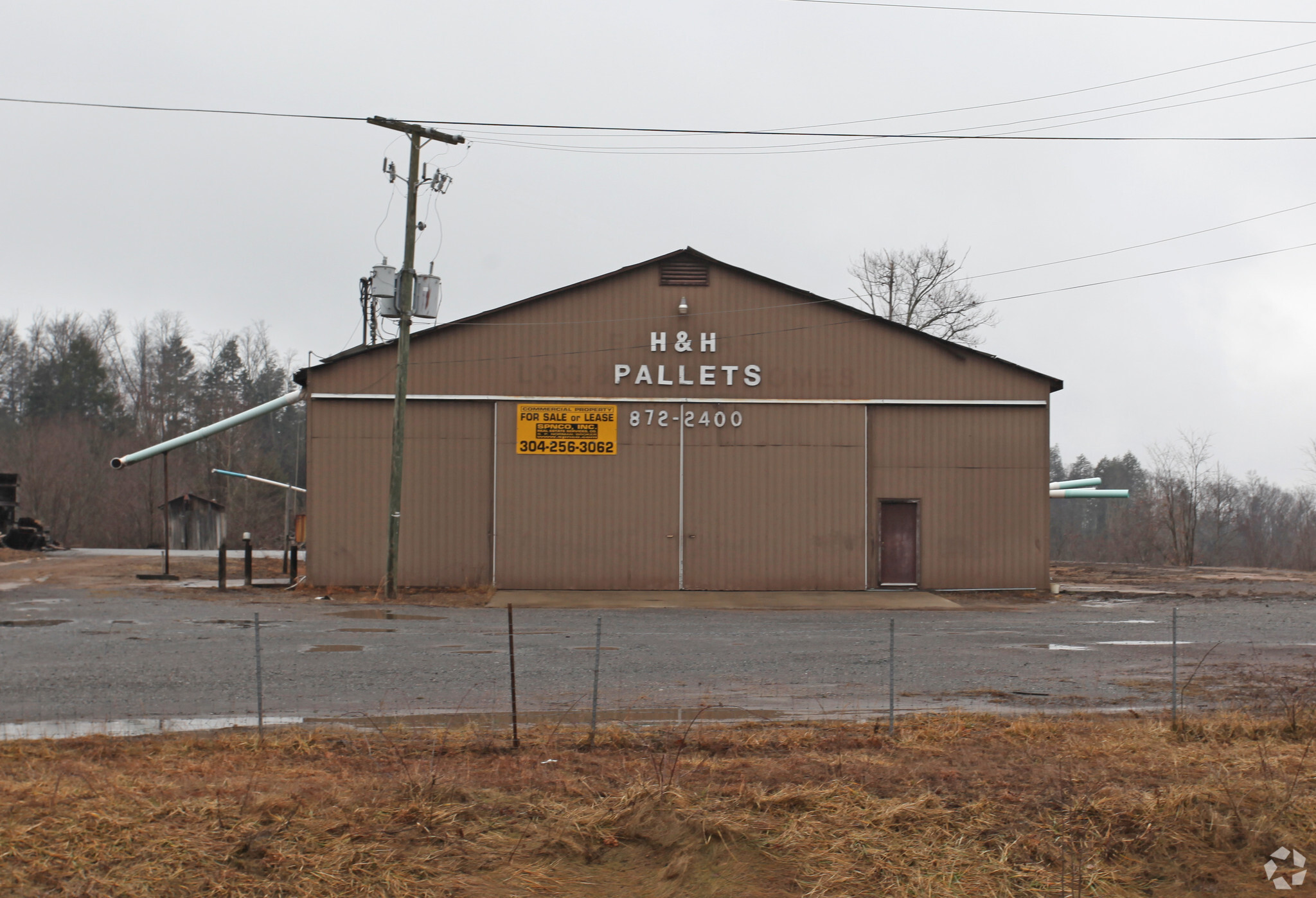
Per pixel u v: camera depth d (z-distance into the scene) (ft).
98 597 69.31
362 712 34.19
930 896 18.66
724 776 24.67
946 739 29.50
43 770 25.11
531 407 82.28
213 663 43.27
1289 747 28.50
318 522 80.64
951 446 83.56
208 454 227.20
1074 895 18.69
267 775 24.70
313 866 19.19
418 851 20.03
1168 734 30.19
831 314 83.76
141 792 22.75
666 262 83.51
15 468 209.67
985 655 48.37
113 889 17.94
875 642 53.11
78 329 259.19
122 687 37.96
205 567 98.68
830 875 19.34
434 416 81.82
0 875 18.11
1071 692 38.96
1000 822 21.70
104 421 247.70
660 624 60.75
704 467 82.84
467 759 26.61
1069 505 364.79
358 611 64.90
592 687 38.93
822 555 82.79
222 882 18.43
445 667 43.01
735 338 83.35
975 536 83.35
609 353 82.89
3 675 40.16
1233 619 64.80
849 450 83.25
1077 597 81.00
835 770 25.21
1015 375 84.02
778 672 43.09
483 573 81.51
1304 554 212.84
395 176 74.33
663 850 20.45
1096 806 22.36
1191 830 21.31
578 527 82.02
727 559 82.53
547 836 20.83
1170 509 190.19
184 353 272.31
